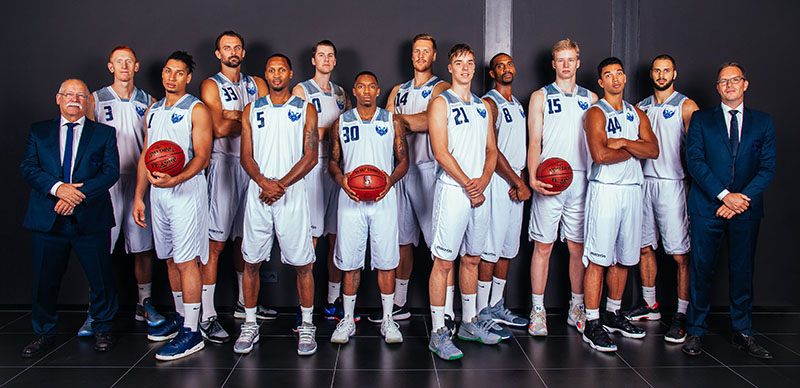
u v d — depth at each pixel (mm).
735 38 3676
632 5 3639
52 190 2705
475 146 2801
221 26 3594
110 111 3215
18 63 3584
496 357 2855
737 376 2629
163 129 2822
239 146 3340
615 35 3646
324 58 3264
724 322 3482
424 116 3094
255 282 2953
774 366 2756
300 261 2848
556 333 3252
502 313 3432
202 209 2895
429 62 3230
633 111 3090
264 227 2816
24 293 3678
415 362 2779
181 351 2824
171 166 2631
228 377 2580
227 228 3258
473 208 2842
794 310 3752
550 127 3191
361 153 2934
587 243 3041
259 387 2471
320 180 3299
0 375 2586
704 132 2945
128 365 2719
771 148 2857
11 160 3619
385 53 3619
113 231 3248
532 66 3631
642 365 2758
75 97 2760
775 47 3691
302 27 3605
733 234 2904
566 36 3631
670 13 3654
